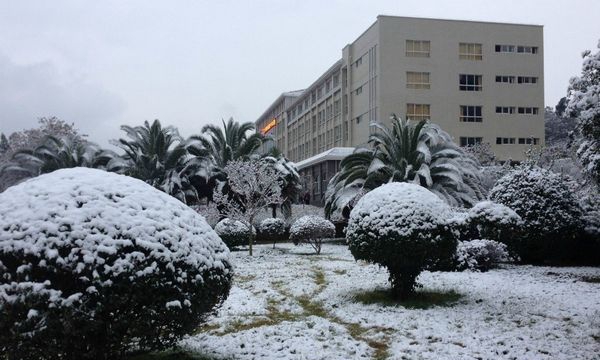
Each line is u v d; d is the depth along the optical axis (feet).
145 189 17.26
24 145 129.49
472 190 70.90
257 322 25.86
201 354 19.39
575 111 39.73
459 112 147.95
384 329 23.97
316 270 44.65
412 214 28.02
